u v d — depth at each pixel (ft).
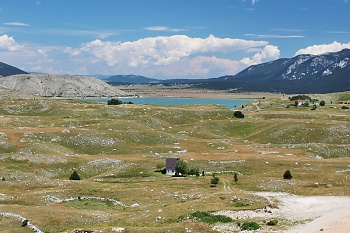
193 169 382.01
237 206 229.86
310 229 170.60
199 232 169.48
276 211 217.36
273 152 479.41
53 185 314.55
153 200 269.64
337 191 275.80
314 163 402.31
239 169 397.60
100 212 236.02
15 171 369.09
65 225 201.36
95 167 413.18
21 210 223.92
